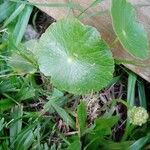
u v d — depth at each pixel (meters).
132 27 0.09
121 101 0.11
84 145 0.11
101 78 0.09
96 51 0.09
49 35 0.10
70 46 0.09
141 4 0.10
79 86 0.09
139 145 0.10
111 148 0.10
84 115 0.10
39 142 0.10
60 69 0.09
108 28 0.11
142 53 0.09
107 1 0.11
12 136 0.10
